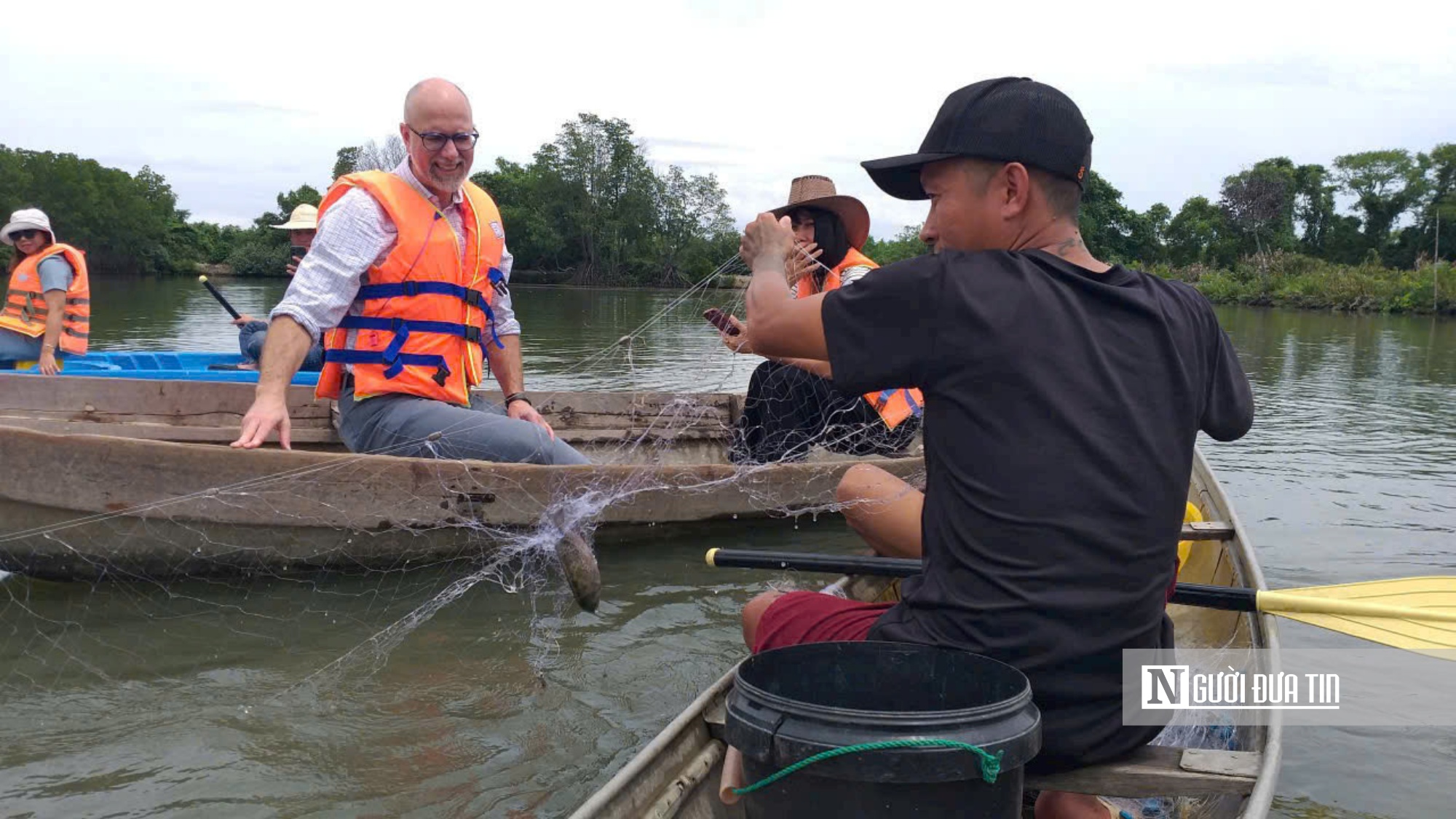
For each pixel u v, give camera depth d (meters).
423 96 3.59
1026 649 1.68
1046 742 1.73
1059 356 1.68
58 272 6.64
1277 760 1.88
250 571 3.60
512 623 3.51
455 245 3.71
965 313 1.69
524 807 2.40
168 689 2.92
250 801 2.38
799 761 1.54
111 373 6.02
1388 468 6.25
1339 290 33.06
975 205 1.85
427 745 2.67
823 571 2.33
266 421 3.22
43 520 3.40
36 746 2.58
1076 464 1.66
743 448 5.04
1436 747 2.77
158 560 3.51
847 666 1.78
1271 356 14.69
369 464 3.53
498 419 3.83
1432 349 16.16
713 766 2.10
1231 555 3.32
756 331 1.95
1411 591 2.29
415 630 3.41
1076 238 1.87
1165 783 1.82
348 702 2.89
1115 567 1.67
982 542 1.70
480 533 3.74
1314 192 59.84
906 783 1.50
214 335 13.57
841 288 1.83
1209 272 44.66
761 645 2.11
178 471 3.41
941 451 1.76
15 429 3.32
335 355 3.72
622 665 3.20
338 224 3.48
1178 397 1.74
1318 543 4.55
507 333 4.22
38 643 3.18
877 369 1.76
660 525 4.28
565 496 3.82
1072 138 1.82
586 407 5.73
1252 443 7.10
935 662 1.72
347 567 3.69
